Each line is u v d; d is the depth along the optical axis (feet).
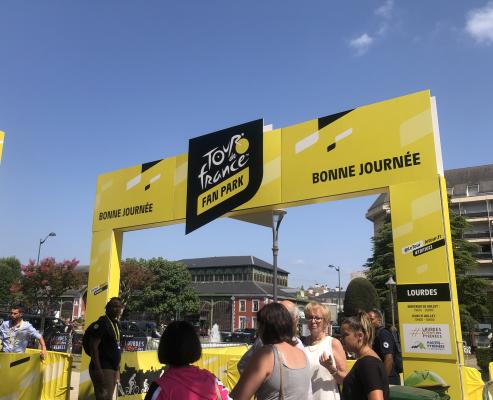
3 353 23.18
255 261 269.23
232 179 29.04
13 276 207.92
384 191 23.54
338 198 25.05
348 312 32.19
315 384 13.29
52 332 70.13
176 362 9.63
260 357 10.08
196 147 31.91
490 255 185.37
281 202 26.45
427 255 20.93
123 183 36.60
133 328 89.92
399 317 21.20
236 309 245.86
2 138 28.43
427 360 20.12
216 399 9.57
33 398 24.53
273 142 27.55
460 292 102.22
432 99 22.36
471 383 26.58
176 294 189.88
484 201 195.62
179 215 32.27
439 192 21.13
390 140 22.98
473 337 102.58
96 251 37.24
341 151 24.59
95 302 35.99
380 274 113.09
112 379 21.01
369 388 10.24
